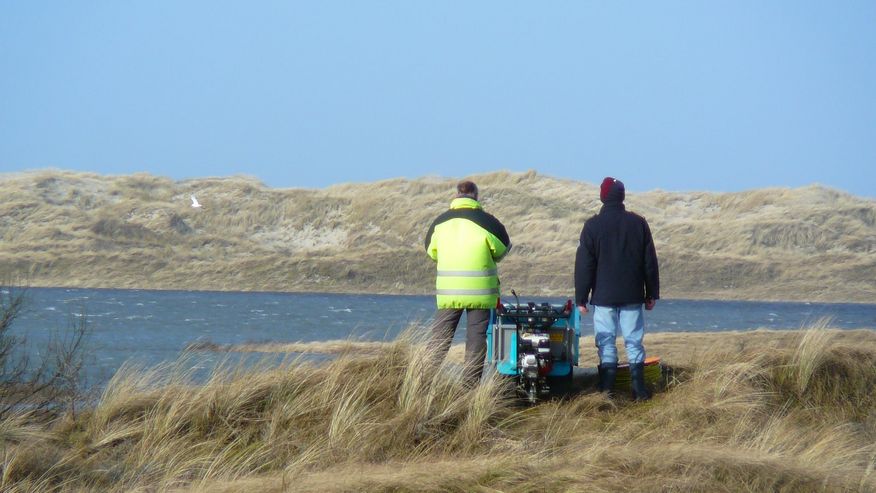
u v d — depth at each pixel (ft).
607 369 111.65
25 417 99.25
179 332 432.25
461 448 92.38
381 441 92.27
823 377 119.34
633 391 111.96
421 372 102.37
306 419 97.86
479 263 110.52
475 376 107.55
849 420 110.52
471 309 110.93
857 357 126.72
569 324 112.47
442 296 111.24
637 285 111.65
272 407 100.68
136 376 108.58
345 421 94.89
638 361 111.04
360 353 113.19
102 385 117.91
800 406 113.09
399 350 108.68
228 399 99.81
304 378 104.83
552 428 97.45
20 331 353.72
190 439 94.17
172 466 86.79
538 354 106.93
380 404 100.48
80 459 88.33
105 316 563.89
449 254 111.24
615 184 113.70
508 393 106.22
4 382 106.11
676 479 75.92
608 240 111.55
